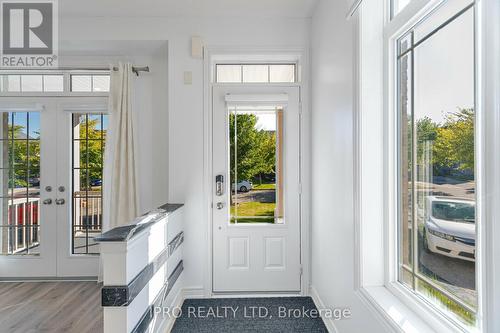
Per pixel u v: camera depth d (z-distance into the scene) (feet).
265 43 8.73
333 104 6.62
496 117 2.79
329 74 6.92
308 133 8.79
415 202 4.52
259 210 8.91
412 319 4.03
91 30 8.67
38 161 9.87
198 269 8.69
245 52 8.75
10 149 9.82
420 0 4.01
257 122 8.91
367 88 5.14
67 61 9.78
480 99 3.14
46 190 9.76
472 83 3.28
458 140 3.52
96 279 9.83
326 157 7.22
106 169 9.26
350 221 5.59
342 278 6.06
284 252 8.86
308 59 8.77
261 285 8.84
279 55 8.92
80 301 8.43
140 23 8.69
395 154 4.96
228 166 8.84
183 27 8.69
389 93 4.98
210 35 8.71
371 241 5.15
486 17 2.89
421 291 4.35
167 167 9.77
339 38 6.18
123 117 9.22
